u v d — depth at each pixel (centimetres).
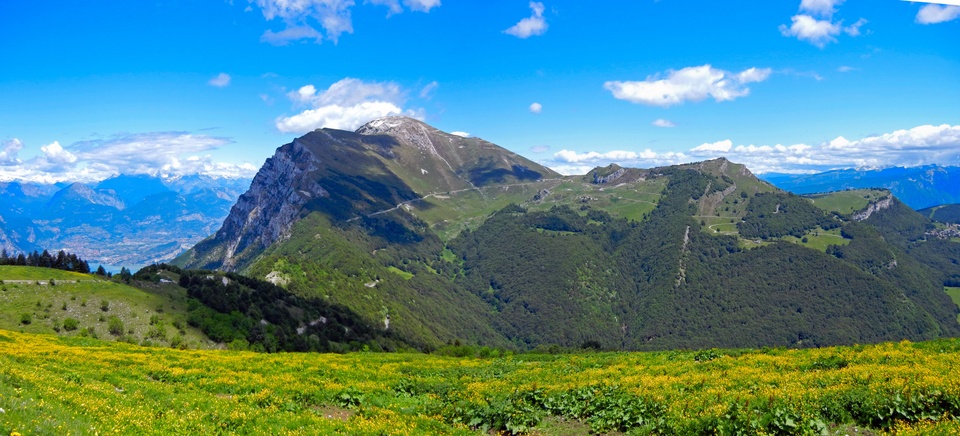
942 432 1745
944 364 2897
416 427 2281
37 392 2195
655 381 3106
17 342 5672
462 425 2505
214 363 4562
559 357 6128
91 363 3991
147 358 4753
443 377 4406
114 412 2088
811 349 4478
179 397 2656
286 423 2200
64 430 1692
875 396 2092
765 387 2636
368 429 2192
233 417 2203
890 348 4056
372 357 6444
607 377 3672
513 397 2866
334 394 3009
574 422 2486
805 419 1942
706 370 3588
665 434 2069
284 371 4259
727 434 1934
